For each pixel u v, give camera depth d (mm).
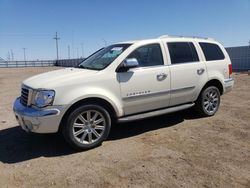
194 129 6664
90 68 6203
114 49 6512
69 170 4777
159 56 6594
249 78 16891
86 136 5598
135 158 5152
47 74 6141
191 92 7086
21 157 5395
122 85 5926
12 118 8164
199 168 4691
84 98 5465
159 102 6543
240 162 4883
